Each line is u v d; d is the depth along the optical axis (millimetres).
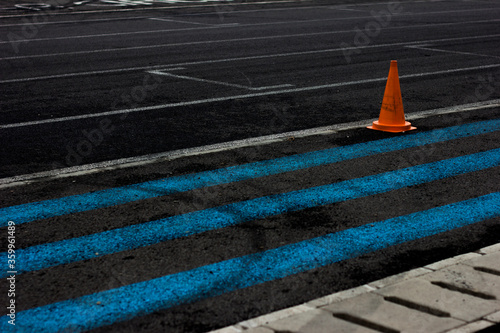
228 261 3514
